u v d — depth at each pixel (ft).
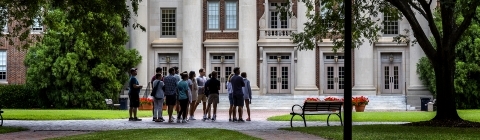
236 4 178.29
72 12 90.68
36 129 77.41
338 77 175.32
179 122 90.68
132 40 173.99
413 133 66.28
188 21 174.50
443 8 82.28
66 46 160.86
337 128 73.15
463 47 158.10
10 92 168.76
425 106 155.33
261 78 175.42
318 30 96.99
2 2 94.53
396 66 174.40
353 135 63.46
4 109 151.12
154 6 179.73
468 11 72.54
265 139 60.13
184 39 174.81
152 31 179.42
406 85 172.65
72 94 162.20
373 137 61.11
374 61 174.50
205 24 178.40
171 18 179.93
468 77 159.74
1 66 178.60
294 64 175.52
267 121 97.91
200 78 98.68
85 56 160.97
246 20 173.68
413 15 83.46
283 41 174.70
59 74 160.15
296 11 175.32
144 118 106.83
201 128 74.59
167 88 90.12
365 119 103.71
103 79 164.55
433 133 66.28
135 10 89.86
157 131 68.64
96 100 162.40
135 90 95.81
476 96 159.94
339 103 84.74
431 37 158.30
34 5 94.32
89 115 110.52
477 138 60.44
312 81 173.27
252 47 173.68
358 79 171.94
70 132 72.02
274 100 168.35
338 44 100.37
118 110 144.87
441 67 82.99
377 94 174.29
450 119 82.23
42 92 165.37
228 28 177.99
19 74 178.50
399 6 83.10
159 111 93.40
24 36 98.22
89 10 89.25
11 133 71.10
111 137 61.36
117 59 166.30
